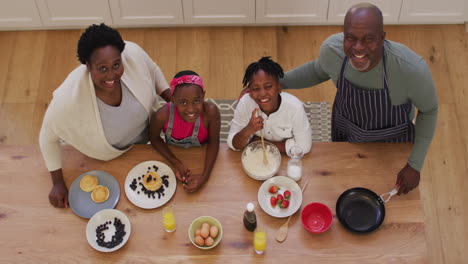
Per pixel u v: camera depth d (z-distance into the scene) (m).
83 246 1.87
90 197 2.00
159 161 2.09
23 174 2.05
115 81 1.82
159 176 2.03
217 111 2.04
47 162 1.99
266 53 3.55
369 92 1.98
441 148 3.13
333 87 3.37
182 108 1.91
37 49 3.57
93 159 2.10
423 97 1.89
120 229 1.90
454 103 3.28
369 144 2.10
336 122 2.36
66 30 3.65
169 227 1.87
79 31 3.65
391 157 2.05
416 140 1.99
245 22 3.55
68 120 1.88
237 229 1.90
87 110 1.88
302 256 1.82
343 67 1.98
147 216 1.95
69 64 3.52
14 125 3.27
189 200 1.98
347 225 1.86
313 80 2.29
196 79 1.86
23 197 1.99
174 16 3.50
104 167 2.08
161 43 3.60
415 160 1.95
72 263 1.83
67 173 2.06
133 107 1.99
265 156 2.03
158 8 3.45
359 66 1.83
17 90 3.40
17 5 3.40
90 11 3.46
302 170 2.04
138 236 1.89
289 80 2.28
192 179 2.00
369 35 1.70
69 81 1.86
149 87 2.05
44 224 1.93
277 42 3.59
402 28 3.59
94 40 1.71
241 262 1.82
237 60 3.52
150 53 3.55
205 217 1.90
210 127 2.06
